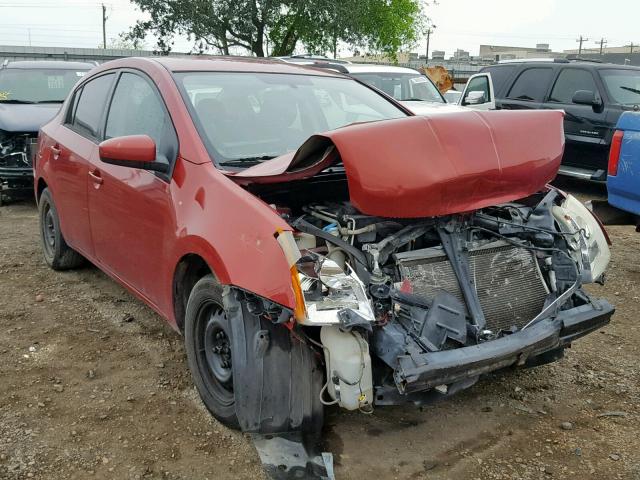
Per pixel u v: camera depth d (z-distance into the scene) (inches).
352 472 116.4
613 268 244.1
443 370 106.6
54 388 143.6
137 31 983.0
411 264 125.3
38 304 195.2
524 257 136.1
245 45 1031.6
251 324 112.4
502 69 452.1
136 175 151.2
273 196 133.1
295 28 1030.4
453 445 125.1
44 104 369.7
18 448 120.9
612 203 223.5
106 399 139.6
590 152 375.9
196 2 944.9
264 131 148.9
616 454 122.4
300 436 116.4
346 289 106.0
